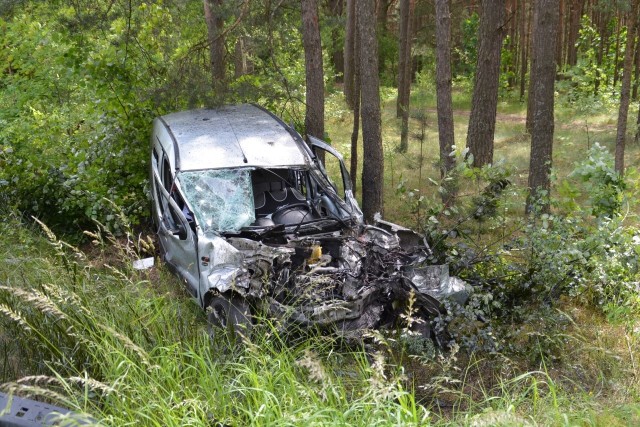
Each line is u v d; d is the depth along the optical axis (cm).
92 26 1041
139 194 997
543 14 999
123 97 1009
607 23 2683
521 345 646
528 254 755
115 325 517
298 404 423
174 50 1118
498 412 399
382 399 426
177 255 746
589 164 819
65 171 978
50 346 508
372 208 1016
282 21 1151
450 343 616
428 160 1485
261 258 604
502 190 799
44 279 627
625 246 739
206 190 725
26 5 1131
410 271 655
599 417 465
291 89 1235
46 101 1380
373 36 973
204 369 450
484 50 1133
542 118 1020
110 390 402
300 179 811
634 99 2414
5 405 359
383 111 2275
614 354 593
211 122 860
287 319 581
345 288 614
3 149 1037
